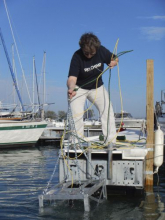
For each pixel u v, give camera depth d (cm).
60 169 553
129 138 831
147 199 571
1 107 1983
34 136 1853
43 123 1869
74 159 550
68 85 526
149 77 650
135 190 609
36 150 1712
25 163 1180
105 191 555
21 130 1791
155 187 683
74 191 481
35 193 641
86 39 502
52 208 509
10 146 1794
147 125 644
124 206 523
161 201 557
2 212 499
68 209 500
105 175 543
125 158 535
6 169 1012
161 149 634
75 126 566
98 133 1525
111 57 536
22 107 2592
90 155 538
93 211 493
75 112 561
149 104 647
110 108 569
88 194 459
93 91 560
